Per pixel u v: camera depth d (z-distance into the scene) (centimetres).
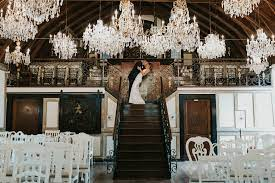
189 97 1544
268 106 1538
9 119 1522
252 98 1545
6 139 867
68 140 860
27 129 1533
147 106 1495
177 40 1185
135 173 1011
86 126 1499
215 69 1744
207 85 1561
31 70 1755
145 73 1727
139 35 1259
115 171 1002
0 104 1501
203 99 1550
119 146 1141
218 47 1281
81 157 720
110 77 1745
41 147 454
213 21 1908
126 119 1410
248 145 764
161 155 1097
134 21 1149
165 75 1752
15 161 445
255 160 464
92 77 1752
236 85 1559
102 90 1529
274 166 494
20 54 1316
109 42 1174
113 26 1169
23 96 1534
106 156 1480
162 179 977
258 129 1523
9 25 969
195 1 1584
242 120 1530
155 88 1738
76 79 1720
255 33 1617
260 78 1584
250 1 927
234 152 659
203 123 1543
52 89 1536
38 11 941
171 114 1529
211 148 696
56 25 1852
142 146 1145
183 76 1758
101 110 1518
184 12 1140
